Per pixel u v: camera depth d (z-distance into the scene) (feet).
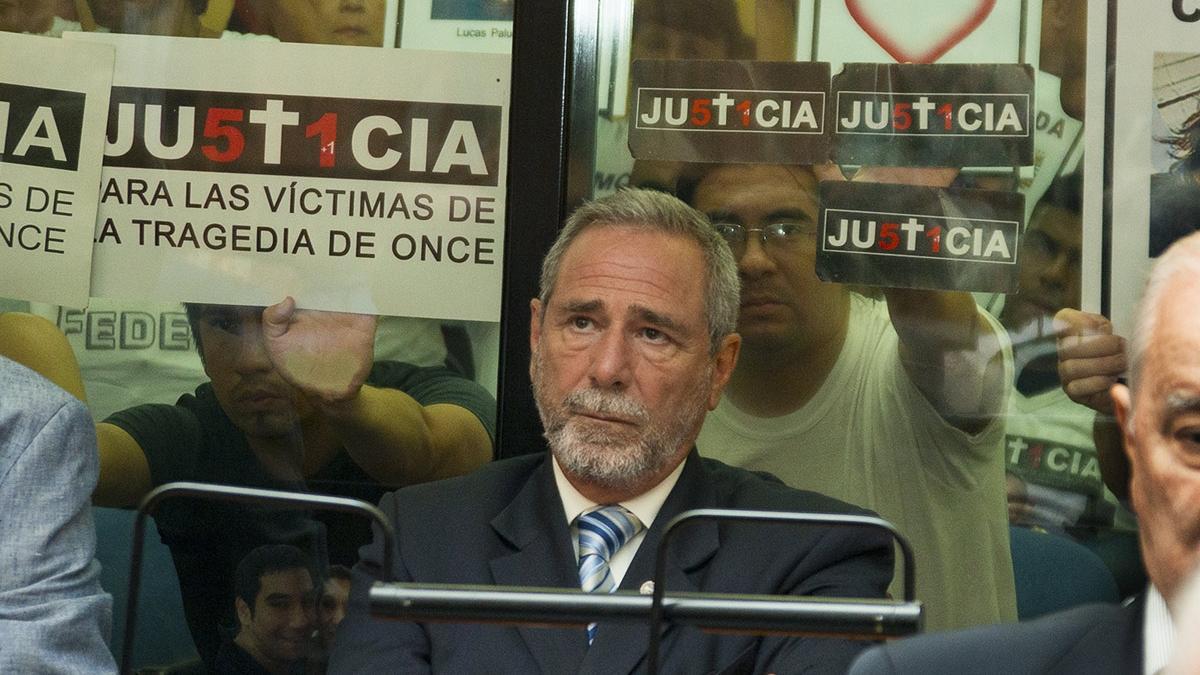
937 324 9.02
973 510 9.00
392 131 9.34
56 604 7.94
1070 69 8.91
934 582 9.00
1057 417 8.96
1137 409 3.98
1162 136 8.86
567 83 9.15
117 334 9.50
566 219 9.04
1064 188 8.94
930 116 9.00
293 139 9.39
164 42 9.45
